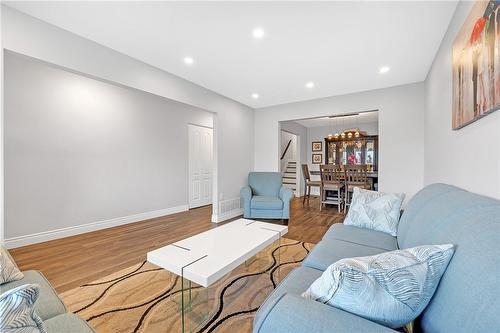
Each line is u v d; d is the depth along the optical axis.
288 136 8.66
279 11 1.84
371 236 1.87
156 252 1.60
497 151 1.20
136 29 2.09
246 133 4.76
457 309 0.62
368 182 5.20
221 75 3.15
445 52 2.14
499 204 0.84
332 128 7.51
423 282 0.72
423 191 1.75
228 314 1.58
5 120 2.70
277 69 2.95
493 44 1.14
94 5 1.78
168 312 1.59
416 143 3.37
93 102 3.53
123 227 3.71
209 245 1.74
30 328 0.58
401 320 0.73
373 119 6.56
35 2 1.74
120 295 1.79
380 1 1.73
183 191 5.06
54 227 3.10
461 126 1.65
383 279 0.71
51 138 3.08
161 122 4.59
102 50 2.36
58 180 3.14
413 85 3.39
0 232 1.71
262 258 2.46
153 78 2.86
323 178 5.32
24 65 2.84
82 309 1.62
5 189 2.71
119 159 3.87
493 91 1.15
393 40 2.25
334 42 2.29
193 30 2.10
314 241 3.03
